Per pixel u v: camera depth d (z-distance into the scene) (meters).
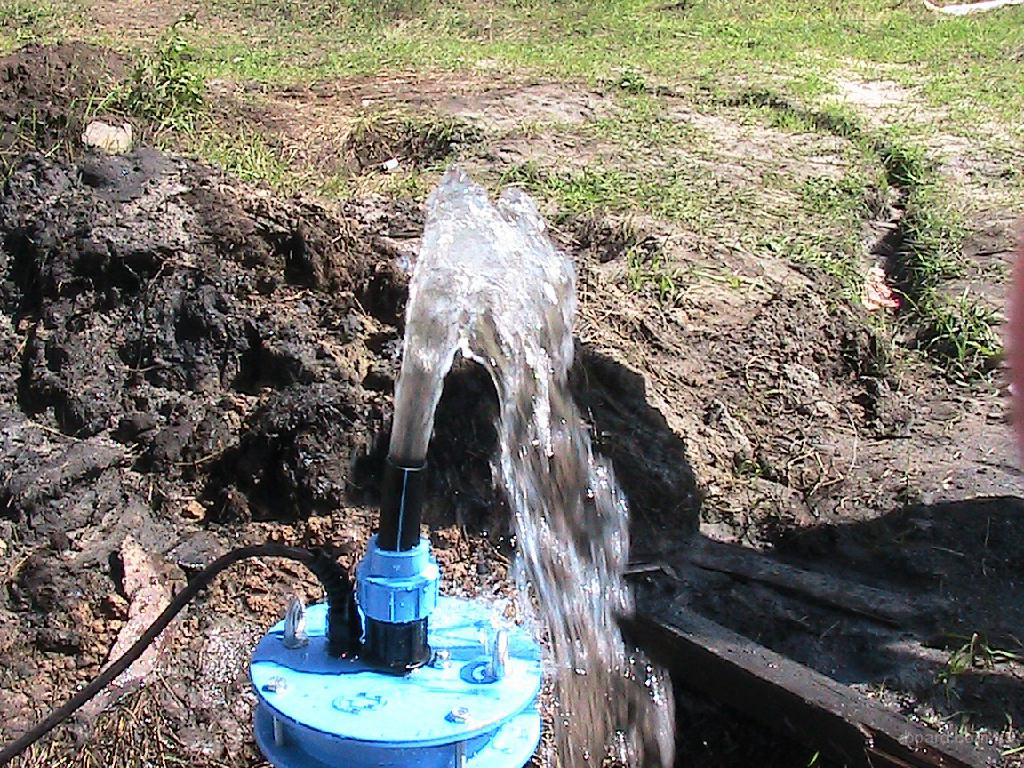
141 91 6.57
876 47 12.49
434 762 2.06
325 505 3.68
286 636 2.23
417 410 2.13
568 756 3.30
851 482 4.25
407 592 2.12
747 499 4.10
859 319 5.34
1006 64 11.80
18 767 2.93
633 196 6.68
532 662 2.22
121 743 3.02
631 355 4.54
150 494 3.71
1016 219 6.92
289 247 4.32
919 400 4.97
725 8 14.66
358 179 6.84
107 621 3.30
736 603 3.63
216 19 12.41
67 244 4.23
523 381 3.99
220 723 3.09
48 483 3.57
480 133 7.84
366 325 4.18
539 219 5.40
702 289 5.28
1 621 3.26
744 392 4.66
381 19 12.95
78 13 11.83
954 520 4.02
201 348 4.02
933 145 8.47
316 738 2.04
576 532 3.82
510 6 14.23
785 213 6.65
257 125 7.50
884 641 3.50
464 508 3.78
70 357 3.99
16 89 5.96
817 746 3.18
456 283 2.41
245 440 3.79
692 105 9.19
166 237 4.24
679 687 3.47
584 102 9.04
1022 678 3.35
